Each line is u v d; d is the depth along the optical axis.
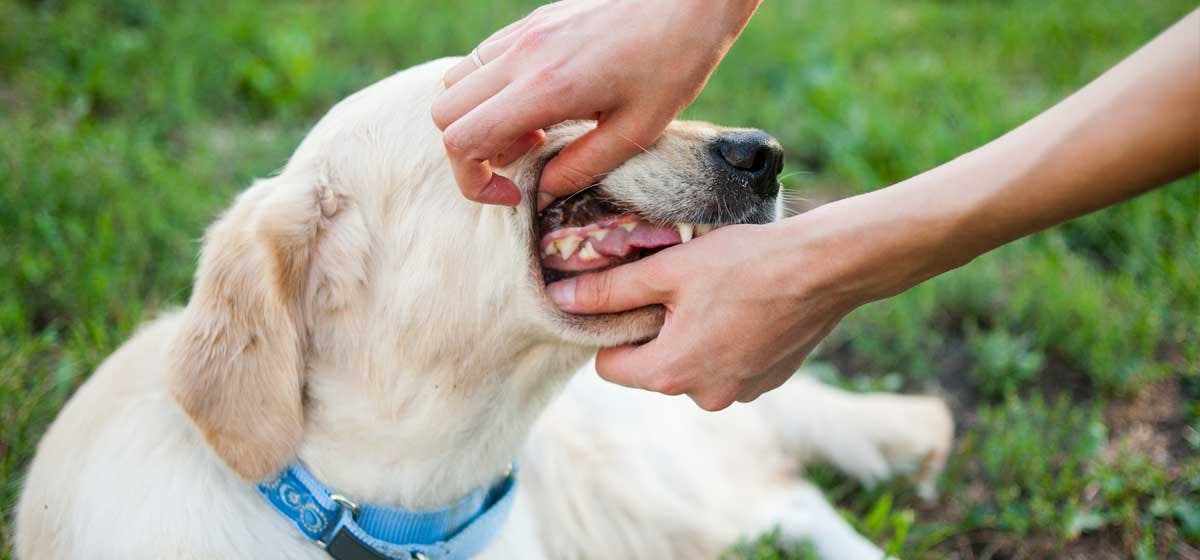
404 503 0.61
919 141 1.33
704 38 0.50
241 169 1.16
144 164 1.12
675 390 0.55
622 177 0.57
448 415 0.59
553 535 0.78
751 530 0.84
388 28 1.64
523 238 0.57
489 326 0.58
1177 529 0.80
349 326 0.59
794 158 1.37
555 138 0.58
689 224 0.57
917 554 0.79
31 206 1.00
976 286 1.05
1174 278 1.05
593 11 0.50
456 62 0.61
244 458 0.56
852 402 0.91
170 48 1.45
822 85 1.49
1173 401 0.93
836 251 0.50
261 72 1.40
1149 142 0.43
